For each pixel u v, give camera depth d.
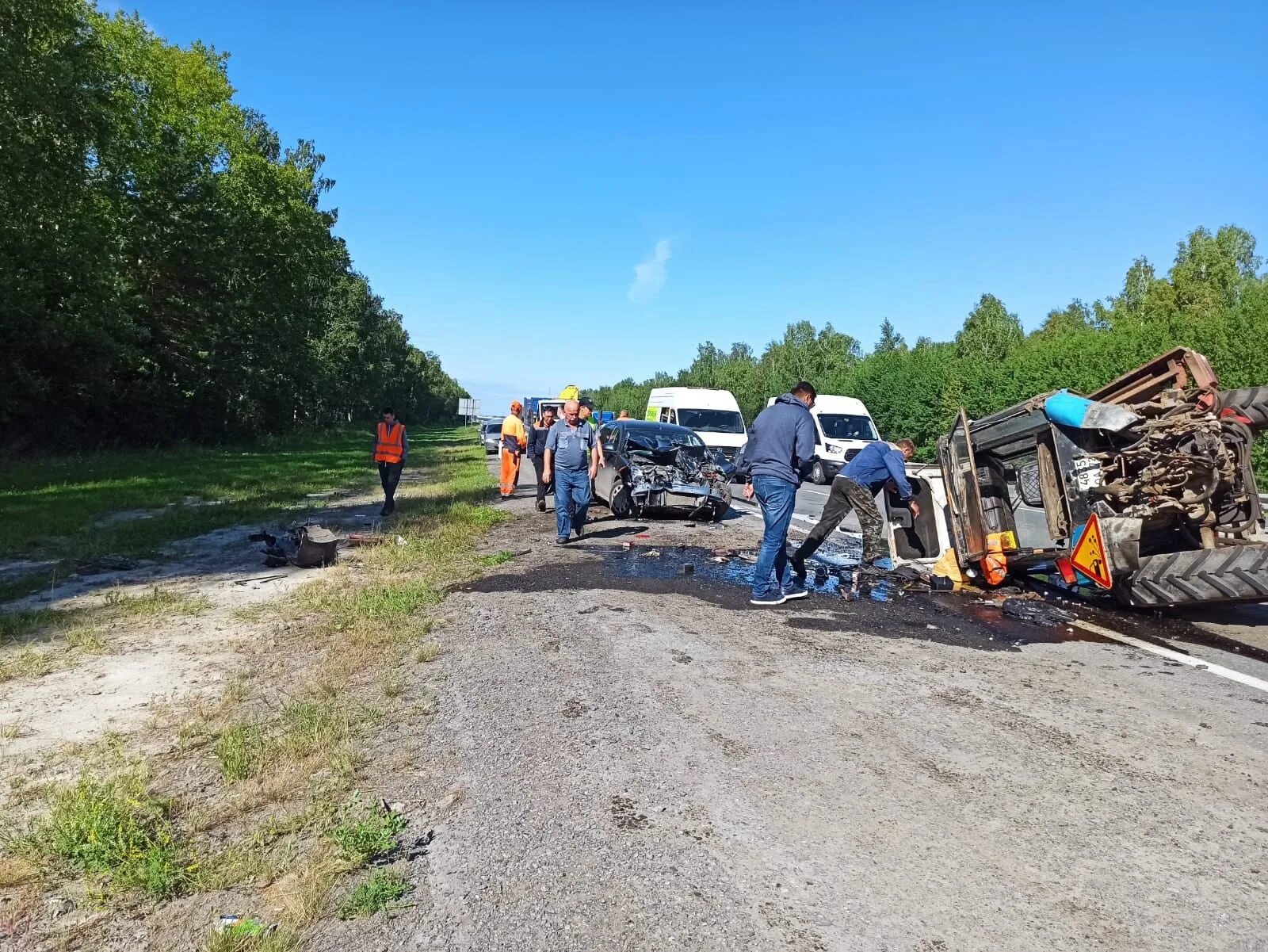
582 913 2.86
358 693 5.12
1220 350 21.19
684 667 5.48
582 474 10.88
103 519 14.04
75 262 26.59
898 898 2.91
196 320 36.69
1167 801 3.59
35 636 6.61
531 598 7.54
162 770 4.10
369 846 3.26
